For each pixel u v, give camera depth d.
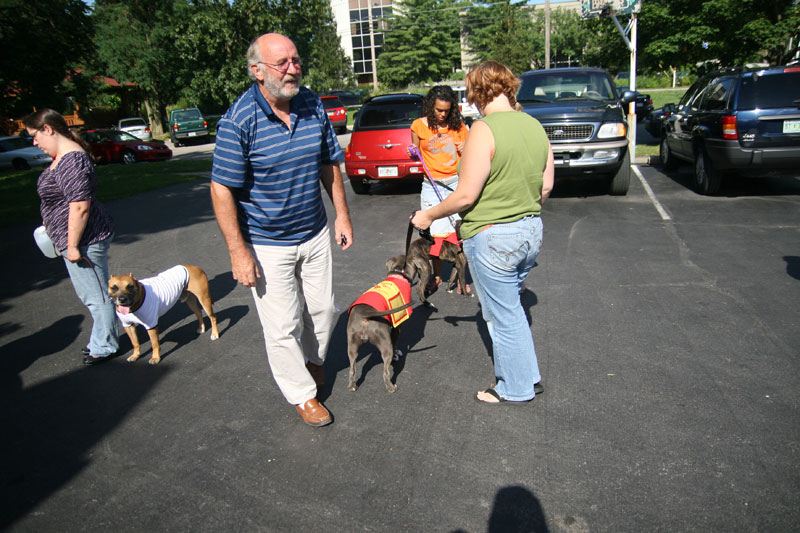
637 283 4.95
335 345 4.13
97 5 33.91
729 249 5.72
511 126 2.74
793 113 7.21
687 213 7.29
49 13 17.02
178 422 3.21
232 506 2.49
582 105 8.52
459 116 4.63
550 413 3.08
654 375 3.41
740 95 7.49
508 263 2.84
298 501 2.50
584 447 2.77
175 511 2.49
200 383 3.67
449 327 4.35
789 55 13.17
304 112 2.79
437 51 58.00
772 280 4.82
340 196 3.19
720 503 2.35
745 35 13.18
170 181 12.34
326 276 3.15
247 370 3.82
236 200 2.83
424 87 60.44
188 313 4.93
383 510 2.42
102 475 2.77
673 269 5.25
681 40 14.48
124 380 3.76
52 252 3.86
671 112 10.78
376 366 3.79
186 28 31.16
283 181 2.75
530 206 2.82
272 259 2.87
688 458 2.64
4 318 4.96
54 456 2.95
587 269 5.39
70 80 21.30
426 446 2.85
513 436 2.89
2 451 3.01
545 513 2.35
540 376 3.33
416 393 3.39
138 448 2.98
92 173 3.72
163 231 7.84
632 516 2.31
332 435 3.00
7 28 16.25
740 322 4.05
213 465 2.80
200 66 30.88
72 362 4.07
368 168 9.44
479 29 59.59
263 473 2.71
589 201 8.36
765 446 2.69
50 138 3.58
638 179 10.07
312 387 3.10
